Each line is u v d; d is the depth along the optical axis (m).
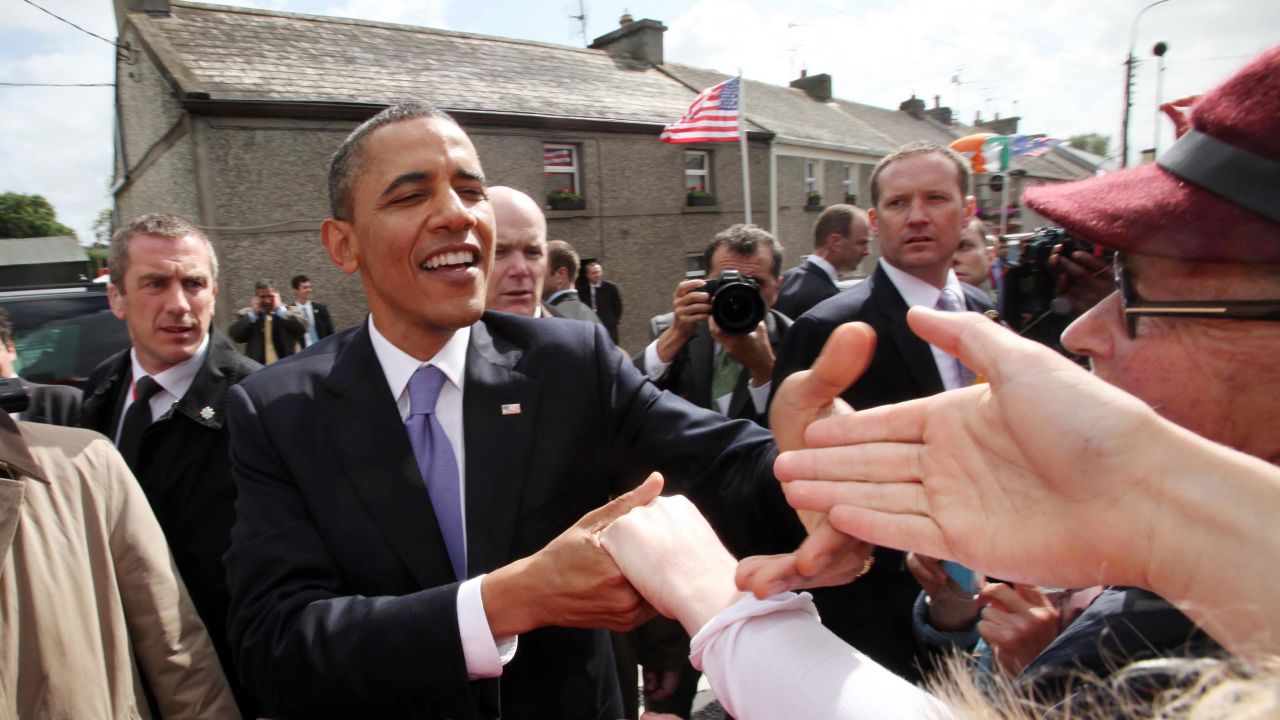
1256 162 0.50
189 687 1.60
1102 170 1.12
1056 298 1.99
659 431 1.32
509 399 1.27
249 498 1.18
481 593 0.97
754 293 2.38
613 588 0.88
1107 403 0.44
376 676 0.97
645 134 12.96
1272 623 0.37
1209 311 0.55
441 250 1.16
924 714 0.53
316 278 9.33
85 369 5.10
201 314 2.19
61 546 1.40
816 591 1.81
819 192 17.19
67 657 1.37
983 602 1.25
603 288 9.51
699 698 2.85
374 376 1.24
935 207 1.98
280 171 9.02
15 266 7.91
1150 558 0.42
